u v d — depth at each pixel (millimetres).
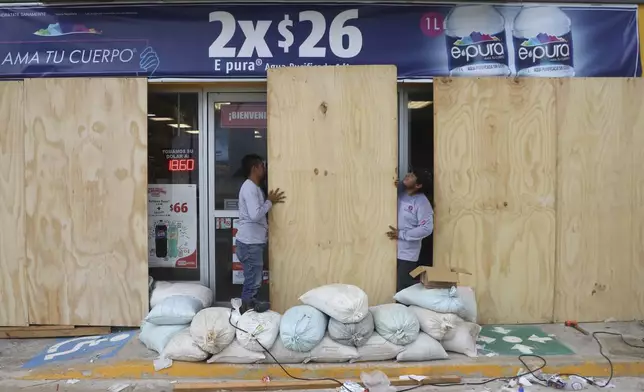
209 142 5555
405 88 5480
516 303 5234
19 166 5109
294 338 4109
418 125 5539
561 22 5316
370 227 5074
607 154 5238
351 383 4031
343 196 5070
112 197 5094
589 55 5348
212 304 5336
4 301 5141
